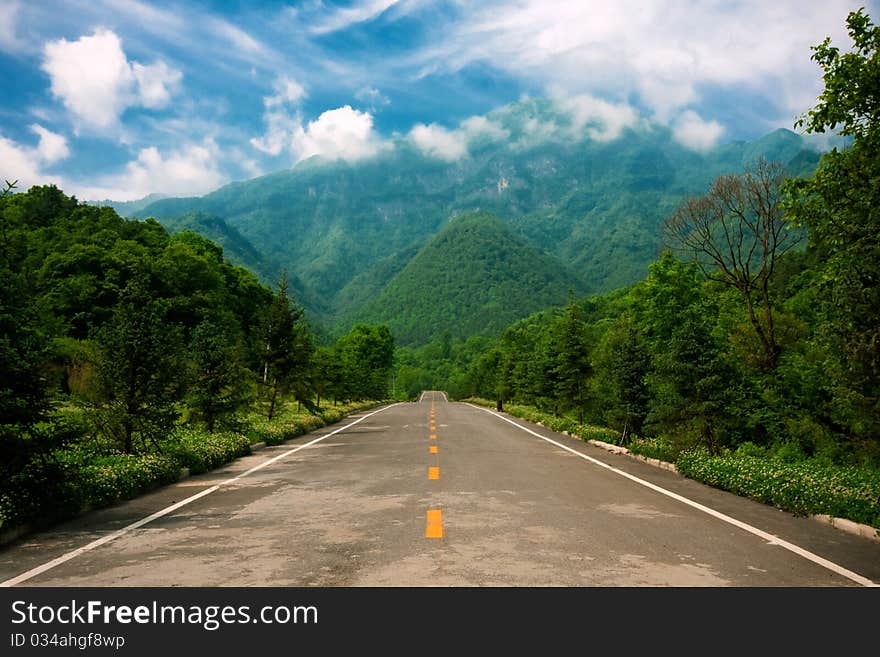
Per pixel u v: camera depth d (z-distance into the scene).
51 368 8.45
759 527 7.78
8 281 8.30
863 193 10.55
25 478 8.00
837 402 9.59
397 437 22.89
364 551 6.52
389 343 98.75
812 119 11.77
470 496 10.06
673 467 13.80
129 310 14.04
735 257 27.12
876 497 8.28
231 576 5.72
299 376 28.44
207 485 11.59
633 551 6.50
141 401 13.72
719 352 15.66
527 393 44.78
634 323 38.09
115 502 9.71
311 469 13.84
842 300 8.36
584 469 13.73
